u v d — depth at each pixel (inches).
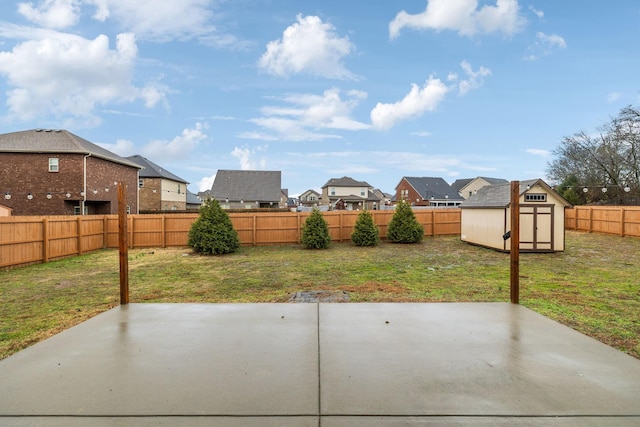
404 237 584.7
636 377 98.8
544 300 212.7
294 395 89.4
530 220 468.4
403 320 153.5
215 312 167.8
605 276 302.2
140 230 565.0
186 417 79.9
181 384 95.3
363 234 563.8
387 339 129.7
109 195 864.9
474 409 82.6
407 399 87.1
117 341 128.5
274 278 305.4
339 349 120.2
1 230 352.2
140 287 269.0
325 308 174.6
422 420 78.4
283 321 153.0
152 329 142.3
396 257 442.0
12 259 365.4
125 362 109.7
